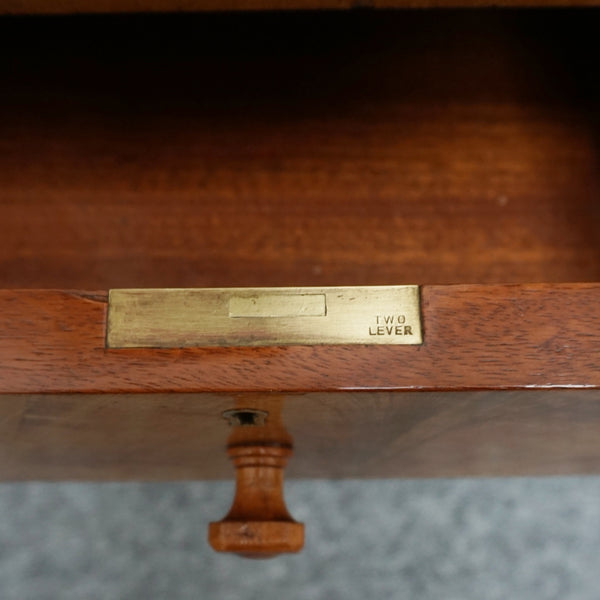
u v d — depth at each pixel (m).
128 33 0.55
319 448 0.58
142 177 0.55
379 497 0.80
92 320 0.40
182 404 0.43
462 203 0.55
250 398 0.41
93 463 0.64
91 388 0.39
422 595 0.78
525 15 0.56
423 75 0.55
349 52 0.56
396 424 0.50
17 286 0.53
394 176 0.55
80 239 0.54
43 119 0.55
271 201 0.55
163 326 0.40
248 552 0.50
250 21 0.55
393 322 0.40
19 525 0.78
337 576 0.78
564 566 0.79
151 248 0.54
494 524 0.80
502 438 0.55
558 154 0.55
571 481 0.81
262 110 0.55
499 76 0.56
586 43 0.56
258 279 0.54
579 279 0.54
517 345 0.40
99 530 0.78
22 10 0.47
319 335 0.40
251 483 0.53
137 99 0.55
